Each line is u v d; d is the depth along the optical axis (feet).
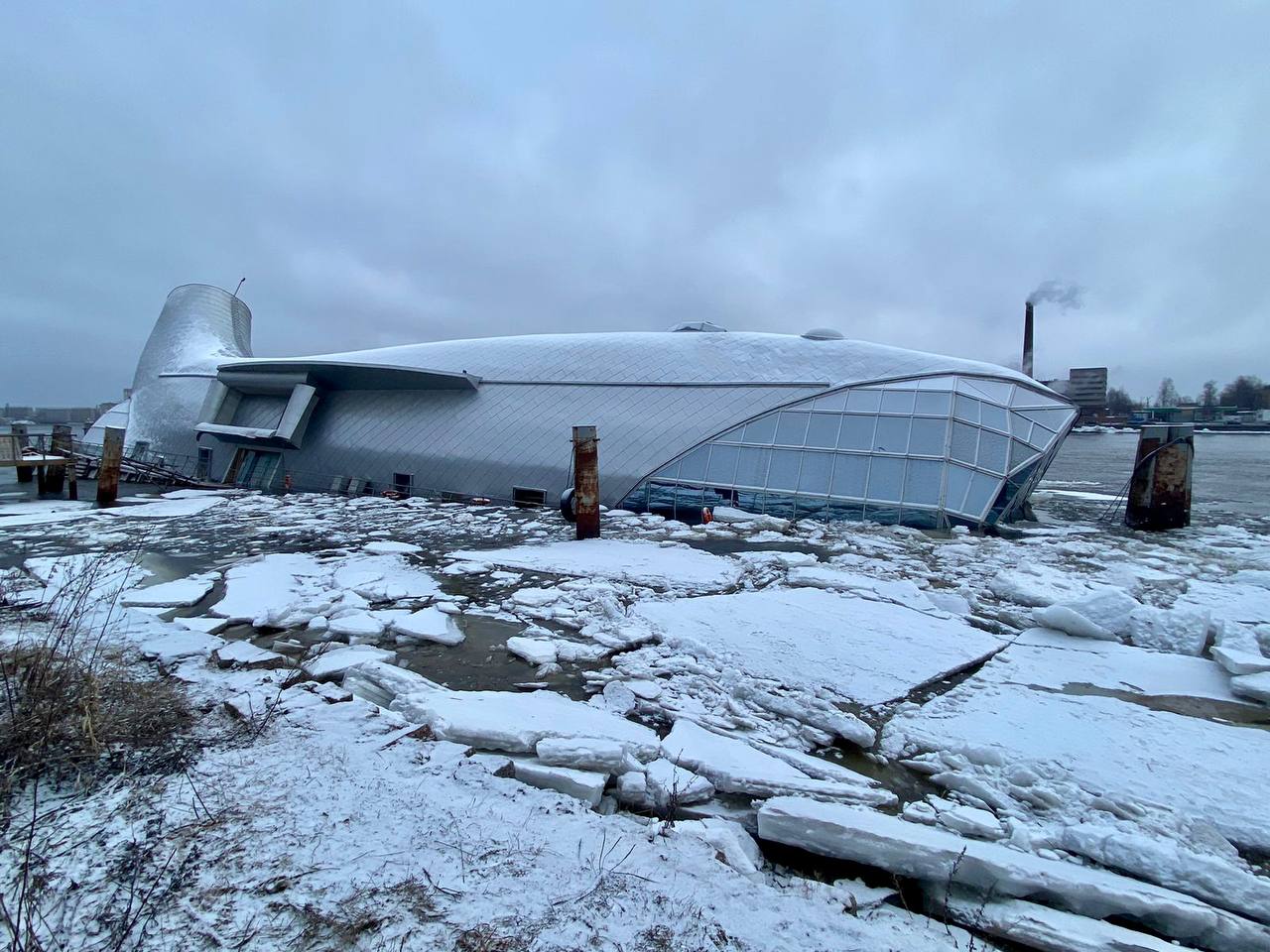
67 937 9.75
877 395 58.03
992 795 15.84
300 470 83.82
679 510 59.47
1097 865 13.51
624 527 53.16
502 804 13.82
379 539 49.37
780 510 55.62
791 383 61.93
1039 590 31.63
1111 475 118.21
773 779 15.57
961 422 53.98
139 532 52.75
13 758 14.24
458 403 75.97
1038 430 58.13
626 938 9.86
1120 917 11.86
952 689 22.08
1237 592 33.14
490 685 22.71
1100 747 17.93
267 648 26.50
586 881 11.21
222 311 127.54
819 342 67.21
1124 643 26.48
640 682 22.21
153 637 25.08
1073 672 23.32
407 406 79.36
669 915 10.41
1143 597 32.42
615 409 66.80
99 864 11.44
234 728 17.06
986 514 50.65
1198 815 15.05
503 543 47.16
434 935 9.73
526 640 26.43
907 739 18.80
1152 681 22.53
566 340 79.77
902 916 11.80
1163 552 43.14
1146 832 14.39
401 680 21.03
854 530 49.70
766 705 20.71
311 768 14.94
